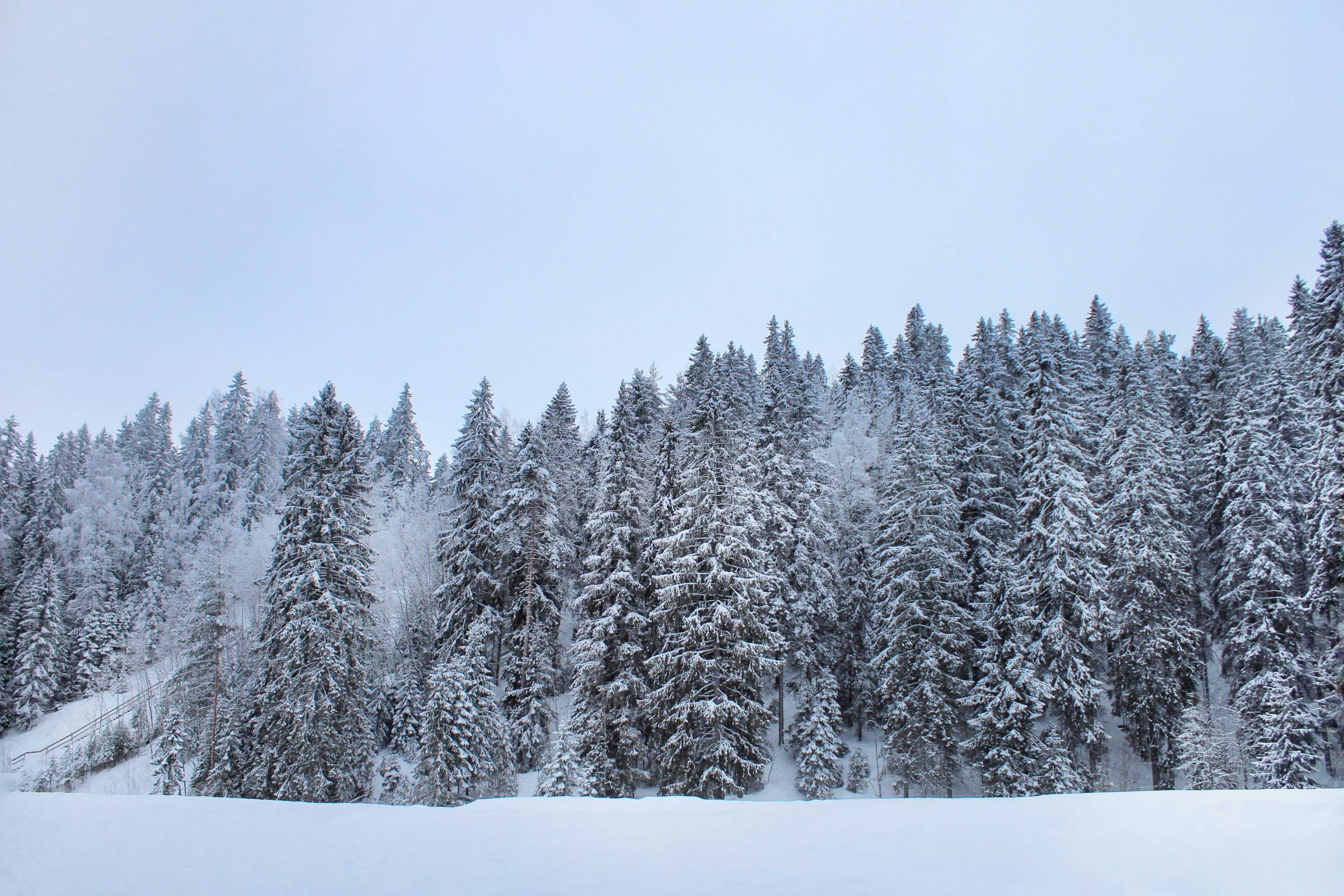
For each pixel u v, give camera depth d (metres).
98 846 10.17
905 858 8.05
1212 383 45.22
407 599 43.84
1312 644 28.58
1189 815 8.73
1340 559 25.91
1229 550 29.95
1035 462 29.80
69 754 39.31
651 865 8.20
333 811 12.21
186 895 7.97
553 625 35.22
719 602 26.72
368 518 32.12
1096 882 7.06
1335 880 6.65
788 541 33.09
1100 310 58.94
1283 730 25.31
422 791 25.30
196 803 13.16
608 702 28.33
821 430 44.62
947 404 39.03
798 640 31.98
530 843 9.43
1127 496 30.58
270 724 27.34
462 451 39.09
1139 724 28.31
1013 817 9.35
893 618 28.62
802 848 8.59
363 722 29.42
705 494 28.17
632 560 31.44
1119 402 37.25
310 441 30.30
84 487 61.75
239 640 38.53
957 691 28.02
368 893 7.59
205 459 70.00
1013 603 28.80
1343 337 26.92
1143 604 28.34
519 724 30.39
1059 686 26.67
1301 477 32.06
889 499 32.25
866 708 32.94
